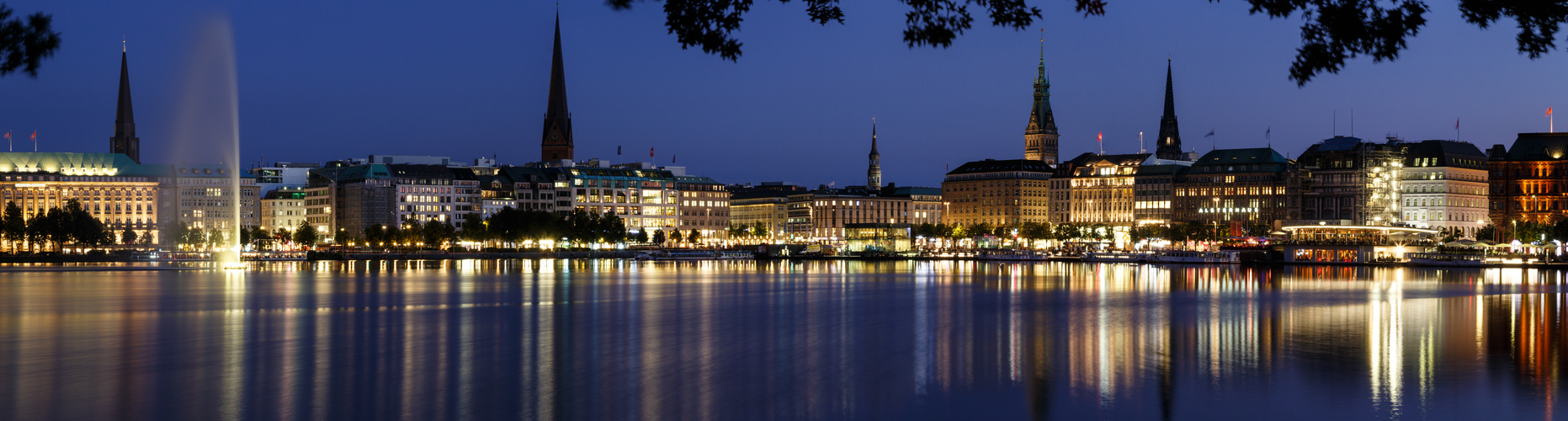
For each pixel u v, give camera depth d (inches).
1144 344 3555.6
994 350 3408.0
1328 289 6628.9
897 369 3009.4
